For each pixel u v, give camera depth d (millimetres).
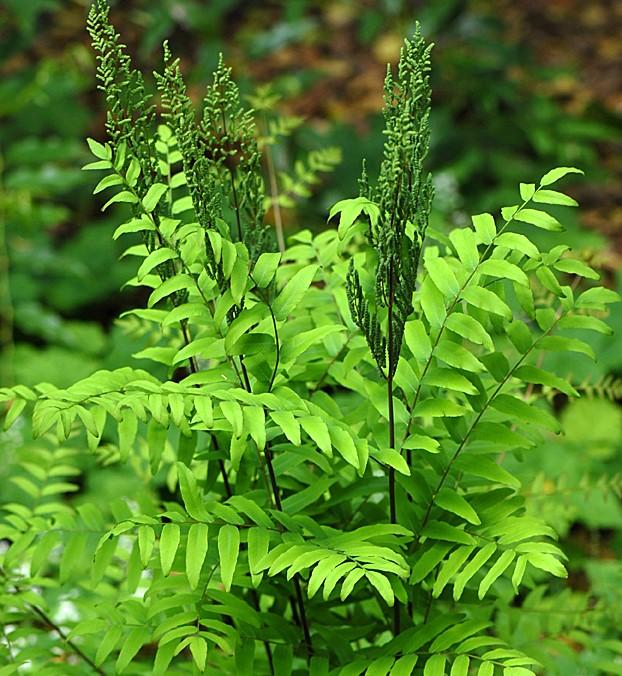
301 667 1947
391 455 1670
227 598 1729
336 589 1774
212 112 1708
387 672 1664
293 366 1789
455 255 1864
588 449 2643
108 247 3824
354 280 1640
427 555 1701
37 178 3504
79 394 1624
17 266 3719
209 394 1635
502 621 1915
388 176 1616
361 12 5496
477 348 2033
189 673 1821
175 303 1743
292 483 1812
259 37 4453
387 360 1716
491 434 1738
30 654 1814
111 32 1675
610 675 2068
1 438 2730
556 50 5590
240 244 1681
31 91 3996
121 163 1704
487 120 4309
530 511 2018
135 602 1772
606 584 2145
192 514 1678
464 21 4391
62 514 1832
